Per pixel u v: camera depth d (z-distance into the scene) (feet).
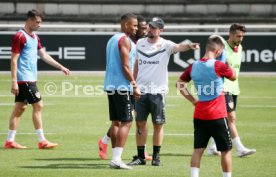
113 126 108.27
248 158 113.19
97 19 287.28
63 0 287.28
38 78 231.71
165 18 289.12
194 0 291.79
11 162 108.27
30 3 286.87
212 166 106.32
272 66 241.96
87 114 165.58
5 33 237.66
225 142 87.71
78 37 238.48
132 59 111.24
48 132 139.44
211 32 238.89
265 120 157.48
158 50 105.91
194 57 240.12
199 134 88.43
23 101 121.08
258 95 203.62
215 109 87.35
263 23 290.35
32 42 120.57
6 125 148.15
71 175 98.12
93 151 119.03
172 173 100.32
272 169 103.86
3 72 240.32
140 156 107.76
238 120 157.17
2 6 286.46
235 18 290.35
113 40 103.60
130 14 103.30
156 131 106.63
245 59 241.55
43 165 105.81
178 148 122.42
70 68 239.71
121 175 98.37
